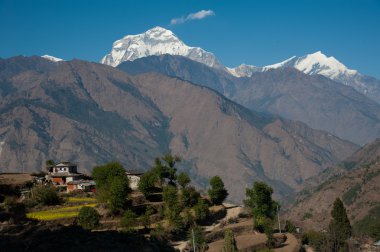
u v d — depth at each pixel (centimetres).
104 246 11256
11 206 14350
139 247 11894
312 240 15925
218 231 14612
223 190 17838
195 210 15650
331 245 15625
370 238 17688
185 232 14750
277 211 16838
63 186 18425
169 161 19112
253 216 16450
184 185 18225
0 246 10400
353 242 16638
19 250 10306
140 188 16350
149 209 15275
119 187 15038
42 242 10794
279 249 14400
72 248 10750
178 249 13300
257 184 16738
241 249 13725
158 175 18238
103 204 15425
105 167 17462
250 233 15362
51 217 13988
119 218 14750
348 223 17625
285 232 16412
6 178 18738
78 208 15238
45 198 15788
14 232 11431
